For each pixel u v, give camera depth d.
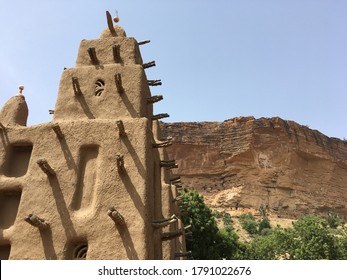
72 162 9.81
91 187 9.52
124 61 12.80
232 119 90.75
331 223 75.50
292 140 86.44
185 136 88.94
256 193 82.81
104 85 11.77
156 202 11.10
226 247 31.50
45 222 8.98
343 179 93.25
